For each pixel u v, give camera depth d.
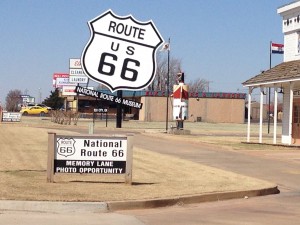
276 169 18.50
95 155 12.60
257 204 11.78
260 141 30.36
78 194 11.18
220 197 12.11
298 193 13.56
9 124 48.06
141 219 9.66
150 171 15.89
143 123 67.12
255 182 14.09
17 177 13.52
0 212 9.80
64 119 51.44
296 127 30.92
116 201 10.57
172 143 29.47
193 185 13.17
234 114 87.12
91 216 9.80
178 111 39.66
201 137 35.53
